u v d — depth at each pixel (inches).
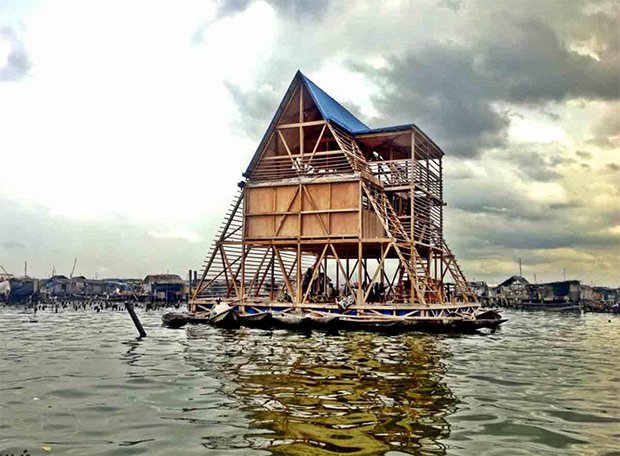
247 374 569.6
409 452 316.5
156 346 840.9
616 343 1019.9
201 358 695.1
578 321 1939.0
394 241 1257.4
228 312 1219.9
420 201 1504.7
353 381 531.5
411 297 1277.1
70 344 876.6
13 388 494.9
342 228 1307.8
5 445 328.2
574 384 540.1
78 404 431.2
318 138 1456.7
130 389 489.4
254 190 1409.9
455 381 543.2
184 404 429.4
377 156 1652.3
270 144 1459.2
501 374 595.2
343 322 1149.7
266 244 1381.6
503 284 3838.6
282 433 350.3
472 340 983.6
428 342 917.8
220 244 1424.7
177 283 3518.7
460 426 373.1
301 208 1349.7
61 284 3639.3
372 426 367.9
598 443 340.5
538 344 965.2
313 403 432.8
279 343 882.1
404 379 546.6
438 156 1638.8
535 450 325.4
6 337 1012.5
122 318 1699.1
